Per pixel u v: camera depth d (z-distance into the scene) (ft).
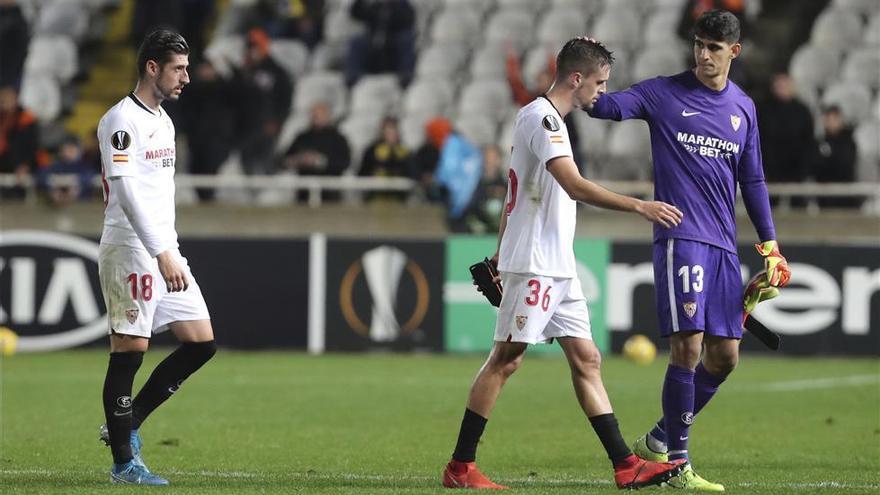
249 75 240.94
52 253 201.77
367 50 273.75
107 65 297.33
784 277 88.99
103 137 85.61
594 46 84.33
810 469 100.17
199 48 265.34
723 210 88.12
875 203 231.50
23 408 138.00
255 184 225.15
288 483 88.84
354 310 202.18
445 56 283.79
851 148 221.25
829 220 218.18
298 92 274.36
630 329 199.62
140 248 86.33
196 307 90.17
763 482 92.43
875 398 152.87
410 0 273.54
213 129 238.07
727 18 86.84
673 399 88.02
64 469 96.53
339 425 127.95
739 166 90.48
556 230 84.79
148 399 90.27
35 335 201.77
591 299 200.13
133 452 89.61
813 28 280.51
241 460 103.81
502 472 98.22
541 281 84.17
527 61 277.44
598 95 84.89
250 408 140.97
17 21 274.16
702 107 87.81
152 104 86.63
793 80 264.93
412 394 154.20
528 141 84.17
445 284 201.16
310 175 229.04
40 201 229.66
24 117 235.20
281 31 288.51
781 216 219.00
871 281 196.44
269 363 187.73
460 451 85.92
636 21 284.82
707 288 87.76
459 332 200.95
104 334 201.67
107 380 87.30
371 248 202.28
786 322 198.59
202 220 228.84
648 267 199.41
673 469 85.51
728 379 171.73
